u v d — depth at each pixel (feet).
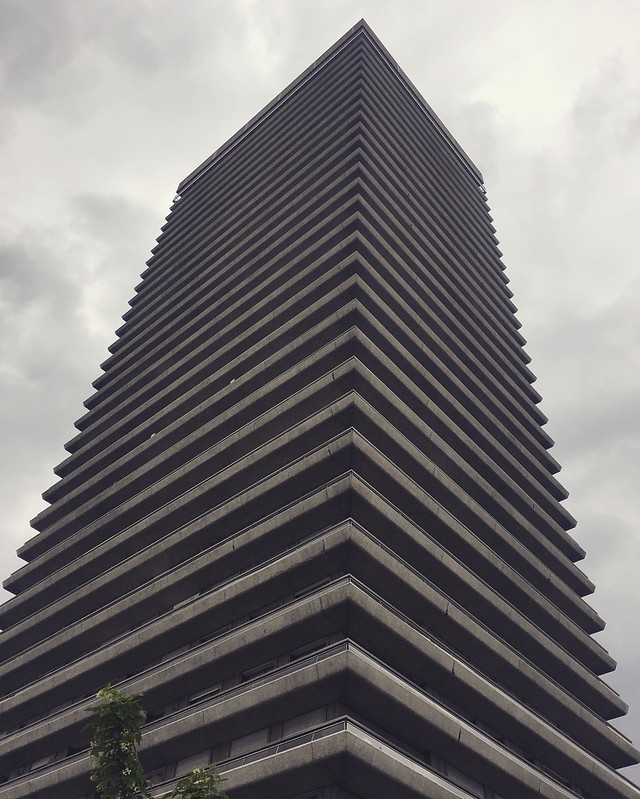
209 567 136.15
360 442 130.11
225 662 115.96
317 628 107.65
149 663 137.08
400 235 217.56
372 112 263.90
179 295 249.34
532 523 188.96
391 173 240.94
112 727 68.33
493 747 111.55
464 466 162.91
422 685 114.32
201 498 155.22
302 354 169.78
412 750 105.19
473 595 136.36
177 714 115.75
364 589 108.17
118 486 185.78
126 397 228.22
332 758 87.15
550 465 215.92
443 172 286.87
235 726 106.22
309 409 151.64
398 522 124.67
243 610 124.26
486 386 211.82
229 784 95.20
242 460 150.92
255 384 174.81
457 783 107.45
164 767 114.73
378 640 107.55
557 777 137.39
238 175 289.33
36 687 150.10
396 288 193.77
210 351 205.77
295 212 232.32
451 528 141.28
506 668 132.46
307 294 186.09
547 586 171.83
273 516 130.11
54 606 168.55
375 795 92.38
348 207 207.31
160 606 144.05
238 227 255.29
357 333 156.66
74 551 185.16
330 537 113.60
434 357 184.34
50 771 126.82
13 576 195.31
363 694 96.73
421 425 154.92
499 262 286.87
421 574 130.72
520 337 259.60
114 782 64.28
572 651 170.91
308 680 97.50
